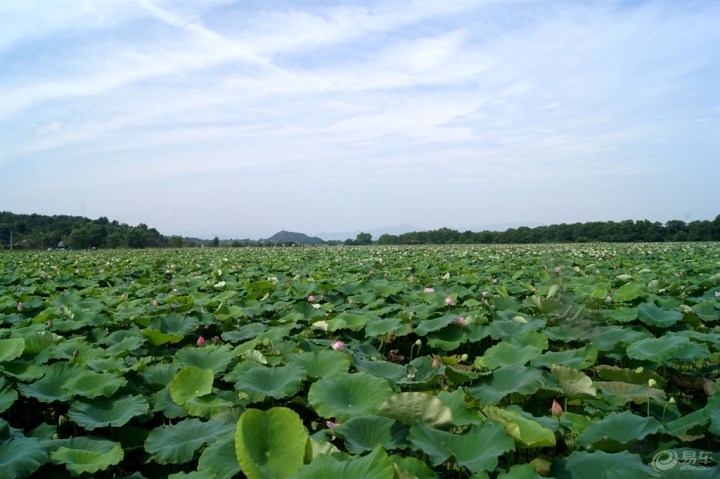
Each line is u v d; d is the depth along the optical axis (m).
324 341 7.66
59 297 12.16
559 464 3.81
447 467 4.05
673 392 6.16
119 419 5.04
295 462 3.65
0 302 11.52
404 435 4.06
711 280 12.80
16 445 4.02
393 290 12.36
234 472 3.71
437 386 6.43
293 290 13.07
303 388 5.90
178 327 8.91
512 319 8.86
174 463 4.29
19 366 6.22
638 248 34.50
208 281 16.47
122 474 4.86
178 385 5.45
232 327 9.62
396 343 9.24
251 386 5.26
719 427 4.08
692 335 6.99
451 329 8.33
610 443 4.06
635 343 6.55
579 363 6.02
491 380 5.49
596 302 10.10
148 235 69.88
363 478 3.11
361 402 4.70
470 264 22.66
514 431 3.82
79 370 6.03
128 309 10.37
